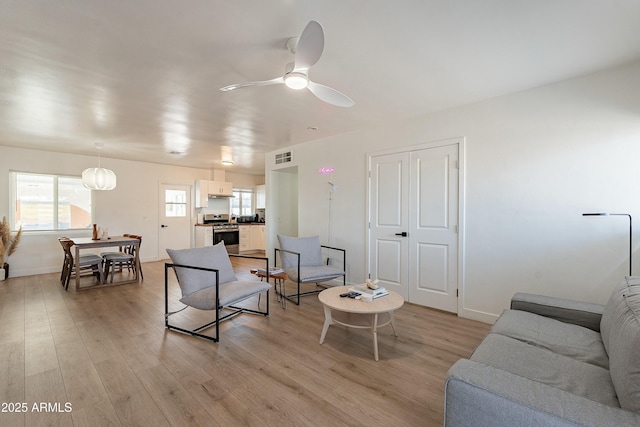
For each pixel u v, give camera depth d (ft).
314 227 15.62
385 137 12.66
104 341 8.62
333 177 14.69
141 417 5.48
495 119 9.80
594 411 3.04
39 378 6.70
